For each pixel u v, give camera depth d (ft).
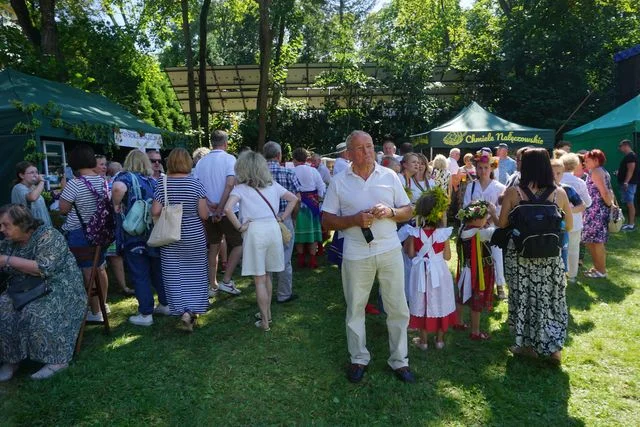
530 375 11.18
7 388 10.81
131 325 14.47
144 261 14.40
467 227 13.12
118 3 57.82
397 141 57.26
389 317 11.11
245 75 57.72
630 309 15.19
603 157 18.13
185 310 13.35
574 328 13.76
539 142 35.53
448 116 58.18
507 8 64.13
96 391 10.59
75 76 39.01
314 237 20.95
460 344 13.00
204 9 50.55
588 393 10.40
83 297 12.35
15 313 11.17
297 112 59.77
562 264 11.32
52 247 11.40
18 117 20.88
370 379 11.12
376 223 10.50
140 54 53.16
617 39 56.18
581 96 54.39
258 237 13.39
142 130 29.96
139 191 13.93
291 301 16.67
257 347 12.85
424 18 81.15
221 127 58.29
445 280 12.22
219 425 9.49
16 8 41.24
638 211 36.04
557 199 11.42
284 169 16.97
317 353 12.52
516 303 11.60
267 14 44.24
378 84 57.52
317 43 61.77
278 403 10.25
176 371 11.53
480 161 15.65
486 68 57.41
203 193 13.64
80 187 13.65
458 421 9.59
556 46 55.11
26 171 17.79
